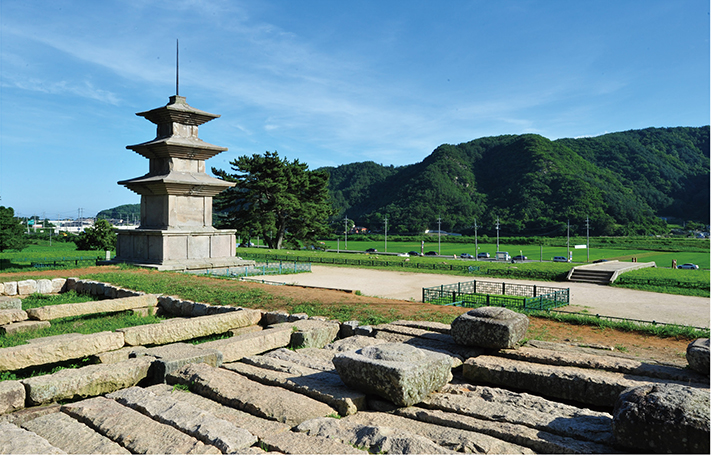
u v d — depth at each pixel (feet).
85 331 43.80
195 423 18.42
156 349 30.04
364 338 35.01
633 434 16.05
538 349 28.71
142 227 116.67
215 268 112.16
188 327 38.24
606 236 552.00
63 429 18.62
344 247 456.04
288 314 44.14
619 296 100.01
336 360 23.15
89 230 234.99
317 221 270.46
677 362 27.07
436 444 17.21
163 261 104.47
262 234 257.75
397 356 22.85
